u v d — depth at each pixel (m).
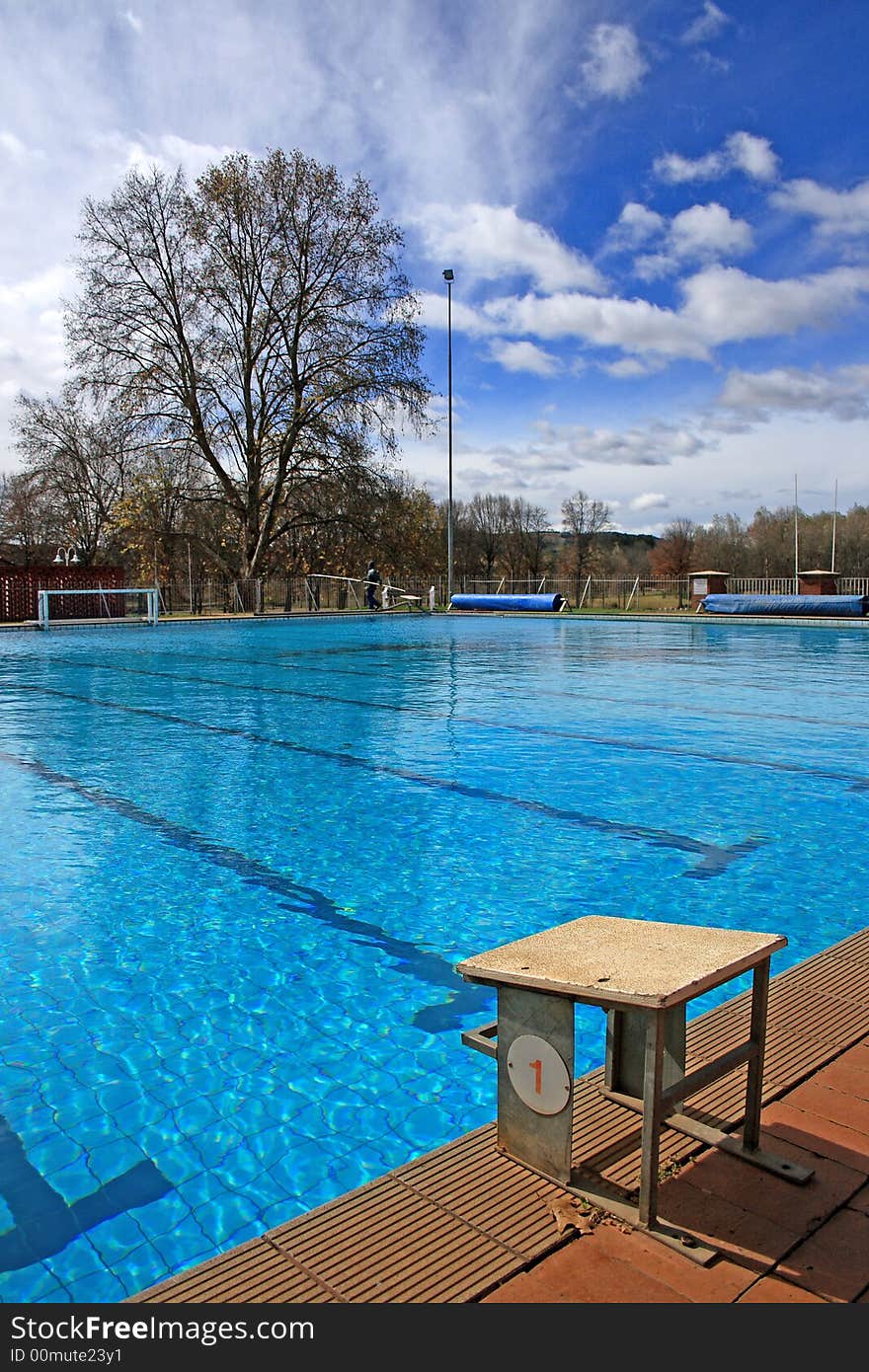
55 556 42.69
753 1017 1.76
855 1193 1.65
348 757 7.18
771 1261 1.46
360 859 4.52
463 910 3.82
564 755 7.23
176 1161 2.07
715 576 28.33
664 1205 1.62
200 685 12.30
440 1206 1.63
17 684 12.43
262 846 4.74
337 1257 1.50
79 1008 2.90
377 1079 2.48
